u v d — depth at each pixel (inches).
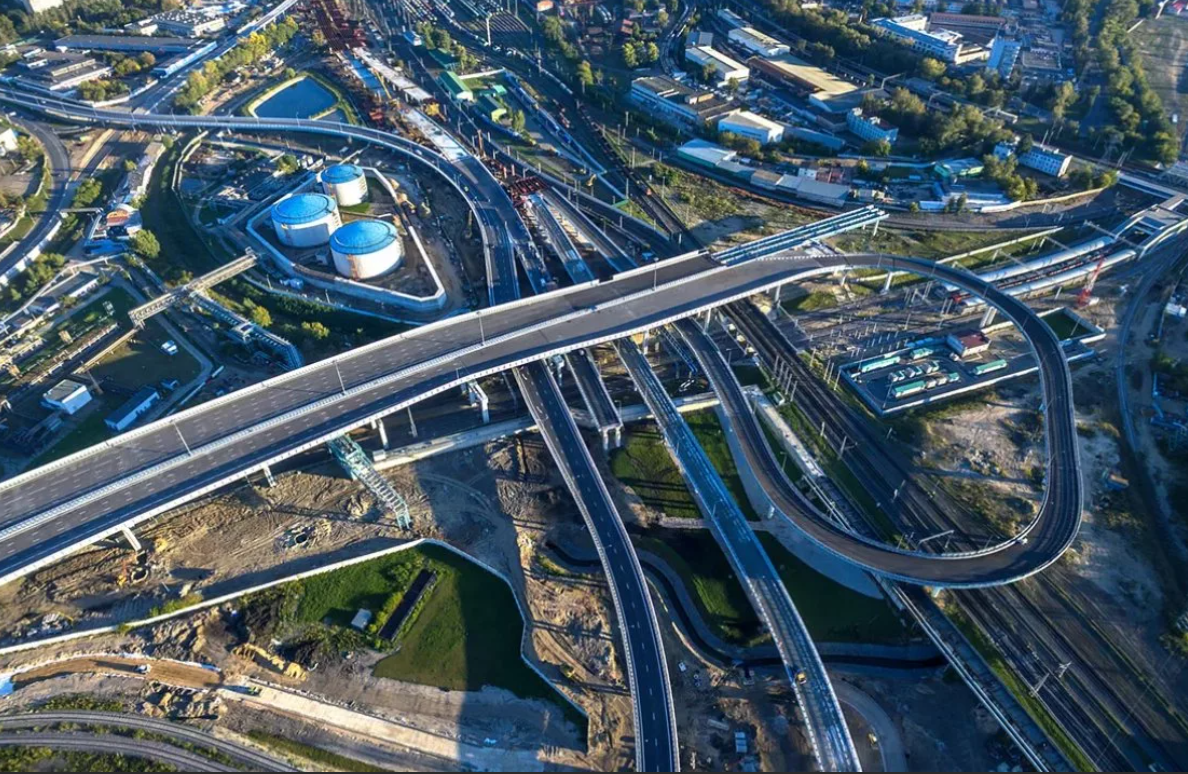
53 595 7578.7
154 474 7854.3
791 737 6638.8
